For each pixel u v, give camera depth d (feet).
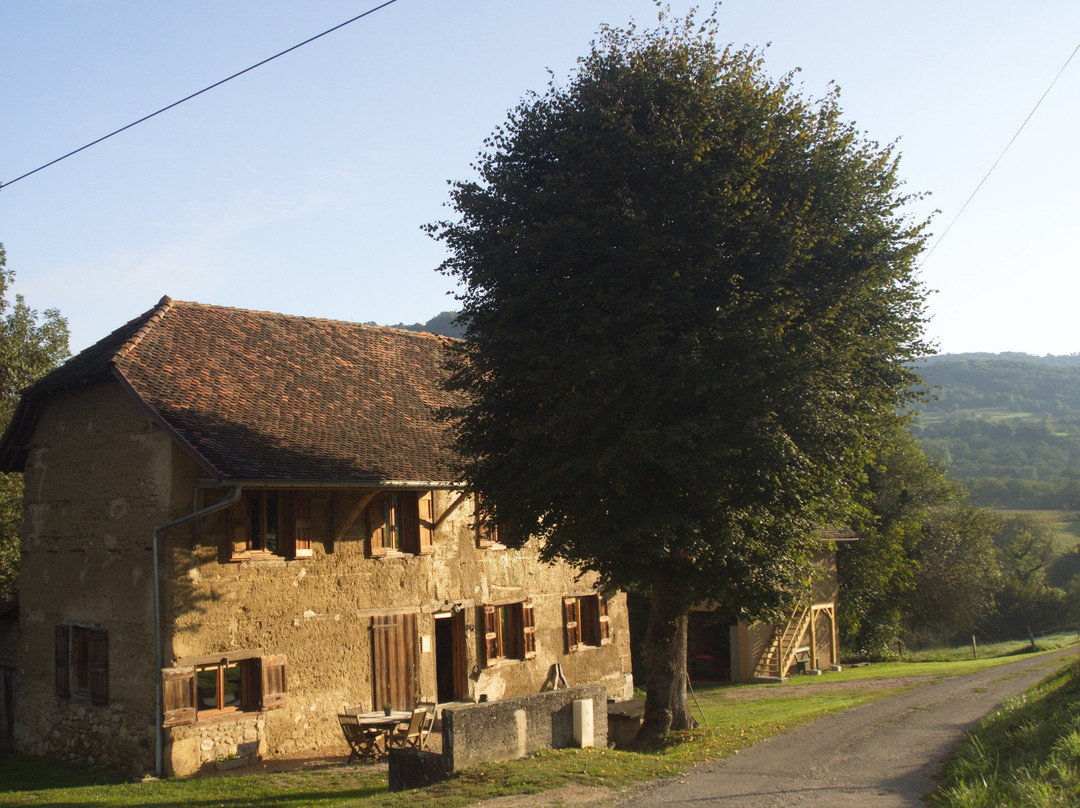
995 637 186.91
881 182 50.34
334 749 53.36
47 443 59.77
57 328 89.92
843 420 46.42
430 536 61.11
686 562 47.26
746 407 41.98
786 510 46.93
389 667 57.41
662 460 41.73
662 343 44.06
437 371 74.43
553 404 46.96
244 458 48.37
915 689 67.21
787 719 52.90
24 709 58.39
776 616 48.32
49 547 57.88
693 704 73.26
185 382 54.34
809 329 44.11
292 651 52.42
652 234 44.14
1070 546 244.01
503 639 67.46
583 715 41.55
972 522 145.59
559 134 47.96
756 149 45.03
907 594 139.74
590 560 50.31
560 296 45.98
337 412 60.64
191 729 47.37
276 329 67.92
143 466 50.83
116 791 42.34
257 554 51.29
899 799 29.76
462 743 36.06
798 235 44.42
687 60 48.67
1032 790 25.54
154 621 47.62
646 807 29.66
